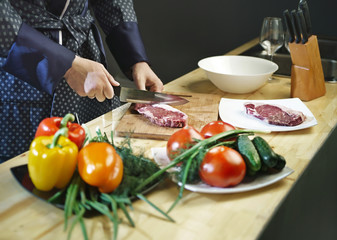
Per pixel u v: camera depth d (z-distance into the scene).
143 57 1.54
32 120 1.42
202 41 2.95
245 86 1.48
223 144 0.92
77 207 0.78
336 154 1.37
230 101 1.40
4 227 0.77
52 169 0.81
